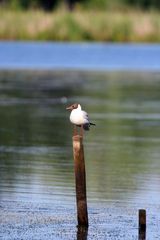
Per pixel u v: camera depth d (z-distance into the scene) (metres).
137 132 29.34
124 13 68.12
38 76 47.59
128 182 21.62
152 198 20.09
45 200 19.61
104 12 68.56
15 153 24.95
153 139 28.05
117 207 19.25
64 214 18.55
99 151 25.80
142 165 23.73
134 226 17.89
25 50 60.16
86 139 27.89
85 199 17.84
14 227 17.55
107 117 32.56
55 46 63.69
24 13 66.31
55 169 22.84
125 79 47.00
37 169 22.78
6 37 64.94
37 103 36.06
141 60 58.56
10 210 18.73
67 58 58.19
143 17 66.56
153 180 21.89
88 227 17.72
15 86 42.00
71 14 66.06
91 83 44.41
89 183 21.47
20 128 29.45
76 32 65.38
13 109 34.00
